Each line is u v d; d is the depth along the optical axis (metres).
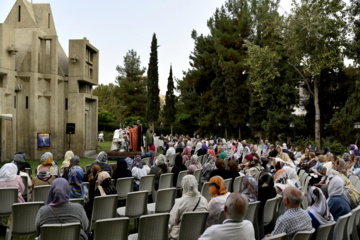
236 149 22.70
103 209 6.22
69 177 6.78
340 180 5.92
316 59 29.39
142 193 6.83
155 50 48.94
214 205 5.43
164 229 4.75
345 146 29.11
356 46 28.80
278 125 33.31
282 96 33.28
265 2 42.72
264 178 6.85
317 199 5.18
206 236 3.51
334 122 29.45
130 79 66.31
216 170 8.43
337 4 28.70
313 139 33.19
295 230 4.34
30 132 23.58
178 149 16.19
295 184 8.91
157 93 49.25
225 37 44.22
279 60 33.75
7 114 20.22
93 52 29.08
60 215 4.52
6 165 6.94
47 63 25.05
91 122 29.02
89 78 27.27
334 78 34.22
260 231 6.49
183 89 52.72
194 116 50.88
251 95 37.56
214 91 43.81
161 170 9.84
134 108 64.62
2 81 22.25
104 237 4.40
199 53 49.75
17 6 26.20
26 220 5.62
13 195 6.59
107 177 6.65
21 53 24.53
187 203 5.22
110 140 54.53
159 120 56.81
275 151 12.05
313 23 28.27
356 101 28.28
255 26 43.09
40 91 24.64
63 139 26.22
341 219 4.77
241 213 3.51
